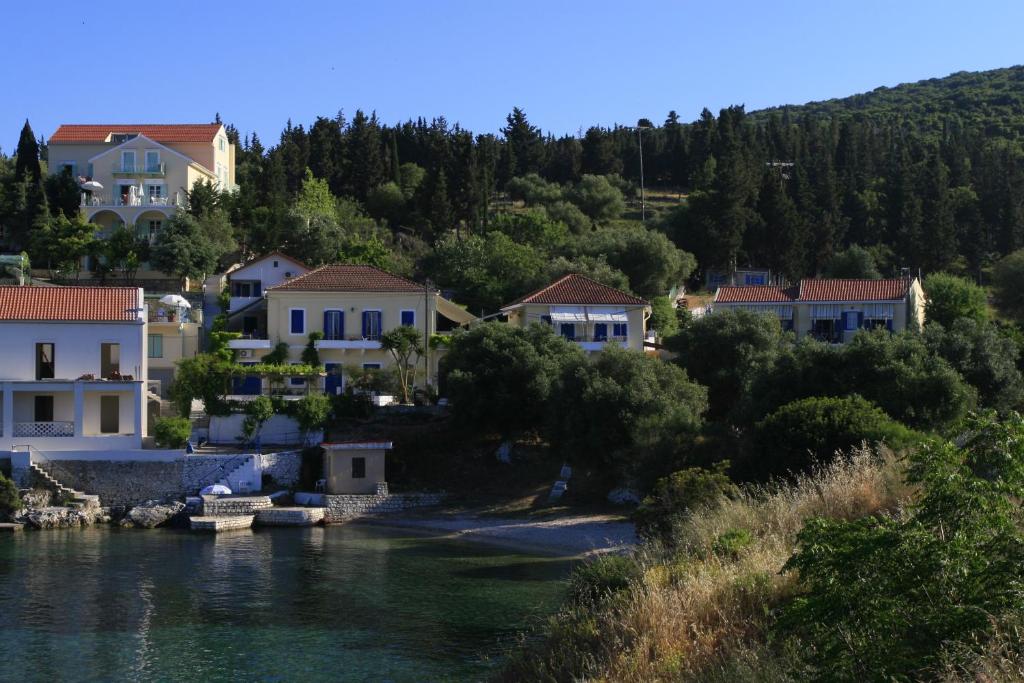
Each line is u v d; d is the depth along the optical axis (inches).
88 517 2418.8
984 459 650.2
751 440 1887.3
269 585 1710.1
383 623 1440.7
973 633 569.3
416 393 3102.9
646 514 1536.7
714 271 5226.4
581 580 1118.4
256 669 1232.8
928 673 571.8
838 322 3671.3
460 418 2714.1
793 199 5502.0
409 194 5708.7
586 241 4660.4
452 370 2792.8
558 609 1202.6
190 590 1673.2
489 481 2632.9
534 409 2679.6
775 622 717.9
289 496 2566.4
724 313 3063.5
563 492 2501.2
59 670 1241.4
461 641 1334.9
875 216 5777.6
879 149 7391.7
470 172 5315.0
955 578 597.3
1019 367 2952.8
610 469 2404.0
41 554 2011.6
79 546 2111.2
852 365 2374.5
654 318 4069.9
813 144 7421.3
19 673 1229.1
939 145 7308.1
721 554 991.0
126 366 2628.0
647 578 959.6
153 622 1466.5
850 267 4960.6
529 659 953.5
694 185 6894.7
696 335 3019.2
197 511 2445.9
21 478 2459.4
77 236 4023.1
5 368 2554.1
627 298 3316.9
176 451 2524.6
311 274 3267.7
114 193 4439.0
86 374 2598.4
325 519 2455.7
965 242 5487.2
